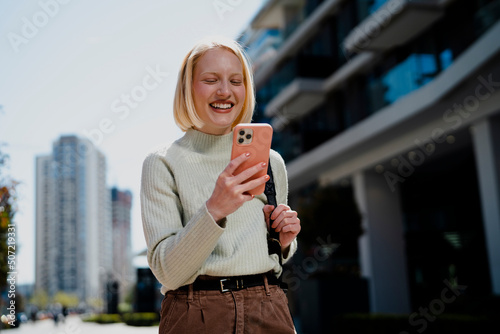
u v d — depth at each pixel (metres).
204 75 1.59
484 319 6.98
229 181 1.30
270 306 1.53
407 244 17.16
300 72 17.69
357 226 12.23
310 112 19.91
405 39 13.72
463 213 16.88
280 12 21.98
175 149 1.62
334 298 11.47
